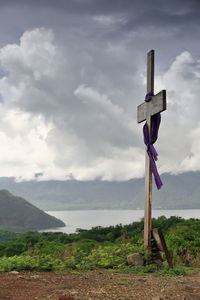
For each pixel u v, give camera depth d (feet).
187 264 38.47
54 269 31.17
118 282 25.79
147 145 36.76
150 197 35.65
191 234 47.85
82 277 27.78
